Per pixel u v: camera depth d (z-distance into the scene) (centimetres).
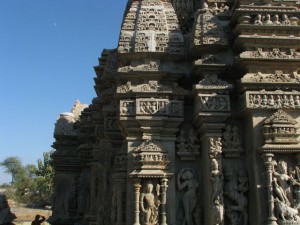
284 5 909
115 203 948
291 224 749
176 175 879
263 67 862
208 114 850
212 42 898
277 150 787
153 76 913
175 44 947
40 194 6041
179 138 903
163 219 818
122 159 938
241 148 866
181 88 916
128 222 830
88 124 1700
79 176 1970
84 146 1702
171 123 893
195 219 853
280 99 832
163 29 956
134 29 968
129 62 950
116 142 1145
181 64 957
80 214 1720
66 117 2105
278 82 834
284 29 868
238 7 913
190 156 895
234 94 894
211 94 867
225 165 859
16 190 6969
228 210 825
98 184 1273
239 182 843
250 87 834
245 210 827
